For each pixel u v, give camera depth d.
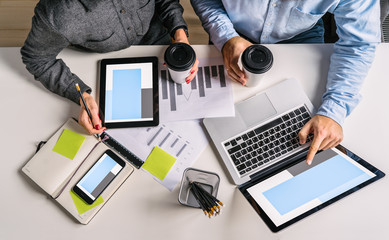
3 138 0.88
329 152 0.84
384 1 1.00
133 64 0.93
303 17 1.00
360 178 0.78
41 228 0.81
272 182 0.80
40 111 0.91
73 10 0.79
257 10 1.02
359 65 0.92
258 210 0.76
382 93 0.93
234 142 0.87
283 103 0.91
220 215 0.82
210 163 0.87
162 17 1.10
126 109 0.89
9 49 0.96
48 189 0.82
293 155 0.86
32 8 1.72
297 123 0.89
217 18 1.06
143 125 0.88
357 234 0.80
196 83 0.93
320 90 0.95
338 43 0.98
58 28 0.80
